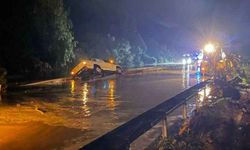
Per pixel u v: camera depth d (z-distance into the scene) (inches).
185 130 353.4
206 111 372.8
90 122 522.6
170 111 365.7
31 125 507.2
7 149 390.9
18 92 883.4
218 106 403.2
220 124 327.9
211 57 972.6
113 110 618.5
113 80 1205.1
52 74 1375.5
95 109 629.9
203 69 1103.6
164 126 345.7
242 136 311.4
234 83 714.2
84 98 773.3
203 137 315.0
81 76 1304.1
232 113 368.5
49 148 392.2
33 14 1435.8
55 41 1489.9
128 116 564.1
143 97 778.8
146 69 1727.4
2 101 735.1
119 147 235.3
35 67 1411.2
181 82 1099.9
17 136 445.7
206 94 622.5
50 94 845.8
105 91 897.5
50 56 1493.6
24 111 617.9
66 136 443.8
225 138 305.6
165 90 903.1
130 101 722.2
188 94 483.5
